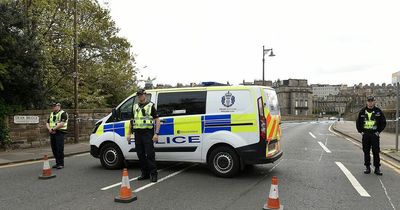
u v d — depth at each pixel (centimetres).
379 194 735
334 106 15812
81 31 2200
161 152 945
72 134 1731
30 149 1434
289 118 7738
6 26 1427
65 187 790
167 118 940
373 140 944
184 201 676
